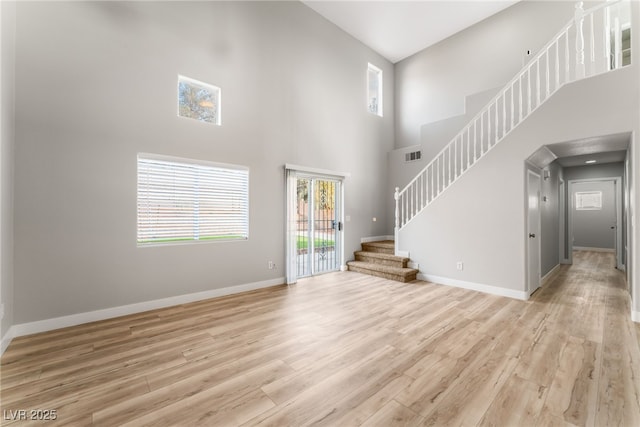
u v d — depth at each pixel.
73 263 3.25
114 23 3.50
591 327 3.13
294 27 5.48
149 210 3.82
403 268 5.54
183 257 4.06
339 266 6.39
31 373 2.29
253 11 4.84
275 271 5.09
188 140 4.08
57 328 3.15
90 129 3.35
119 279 3.55
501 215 4.34
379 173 7.44
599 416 1.75
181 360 2.49
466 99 6.00
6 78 2.75
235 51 4.60
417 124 7.59
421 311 3.70
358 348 2.69
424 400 1.93
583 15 3.70
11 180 2.88
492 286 4.45
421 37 6.96
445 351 2.62
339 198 6.41
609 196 8.70
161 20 3.86
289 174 5.22
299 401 1.93
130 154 3.61
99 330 3.12
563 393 1.99
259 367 2.37
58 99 3.16
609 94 3.41
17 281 2.94
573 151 4.46
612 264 6.70
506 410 1.82
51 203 3.12
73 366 2.39
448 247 4.99
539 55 4.04
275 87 5.14
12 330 2.89
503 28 6.13
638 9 3.22
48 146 3.10
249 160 4.75
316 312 3.69
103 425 1.72
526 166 4.19
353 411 1.83
